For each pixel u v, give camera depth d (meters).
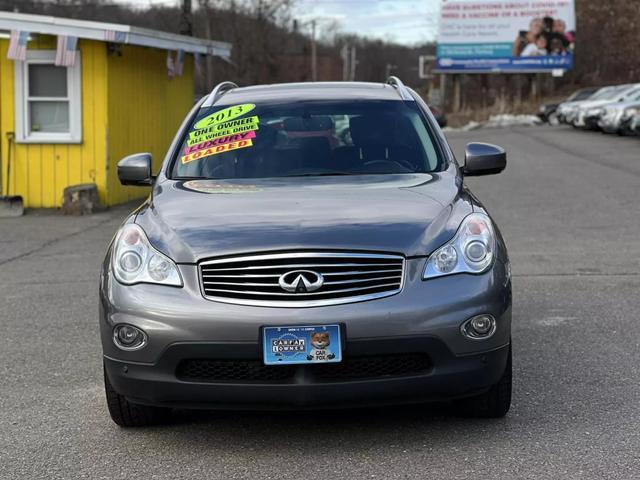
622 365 5.45
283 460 4.08
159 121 16.97
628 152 22.67
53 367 5.72
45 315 7.26
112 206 14.95
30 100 14.58
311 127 5.58
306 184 4.91
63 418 4.75
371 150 5.40
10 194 14.72
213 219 4.29
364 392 3.94
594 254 9.57
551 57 47.38
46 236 11.96
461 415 4.56
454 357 3.97
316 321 3.87
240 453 4.19
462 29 48.28
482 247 4.15
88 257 10.25
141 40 14.57
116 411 4.45
